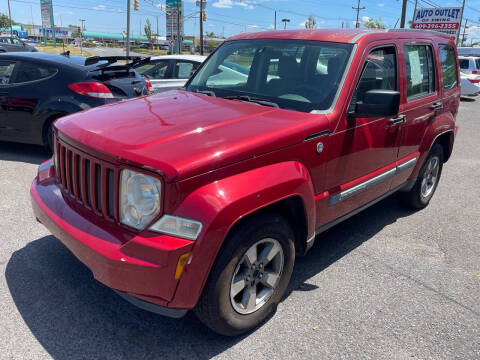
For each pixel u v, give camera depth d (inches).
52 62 240.4
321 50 139.2
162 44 3838.6
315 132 116.6
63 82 236.8
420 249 165.3
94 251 93.4
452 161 308.7
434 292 135.7
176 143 97.0
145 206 91.8
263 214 105.6
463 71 784.9
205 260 91.0
